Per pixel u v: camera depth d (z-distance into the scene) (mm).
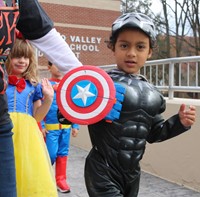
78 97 1786
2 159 1342
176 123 2045
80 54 23000
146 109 1947
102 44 23672
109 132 1911
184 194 3904
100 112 1771
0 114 1329
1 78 1339
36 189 2082
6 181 1354
